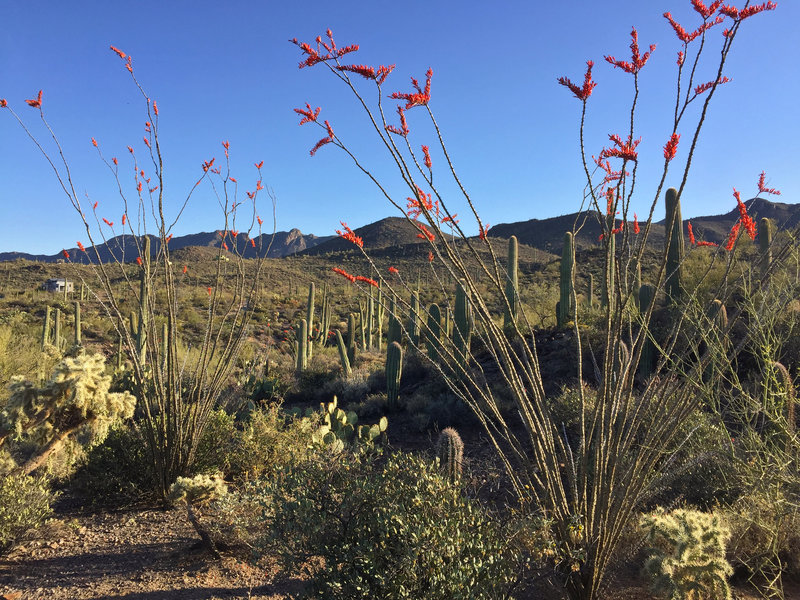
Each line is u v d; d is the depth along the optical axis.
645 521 3.36
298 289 43.66
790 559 3.47
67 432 5.42
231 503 4.32
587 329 10.27
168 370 5.62
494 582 2.74
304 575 3.49
